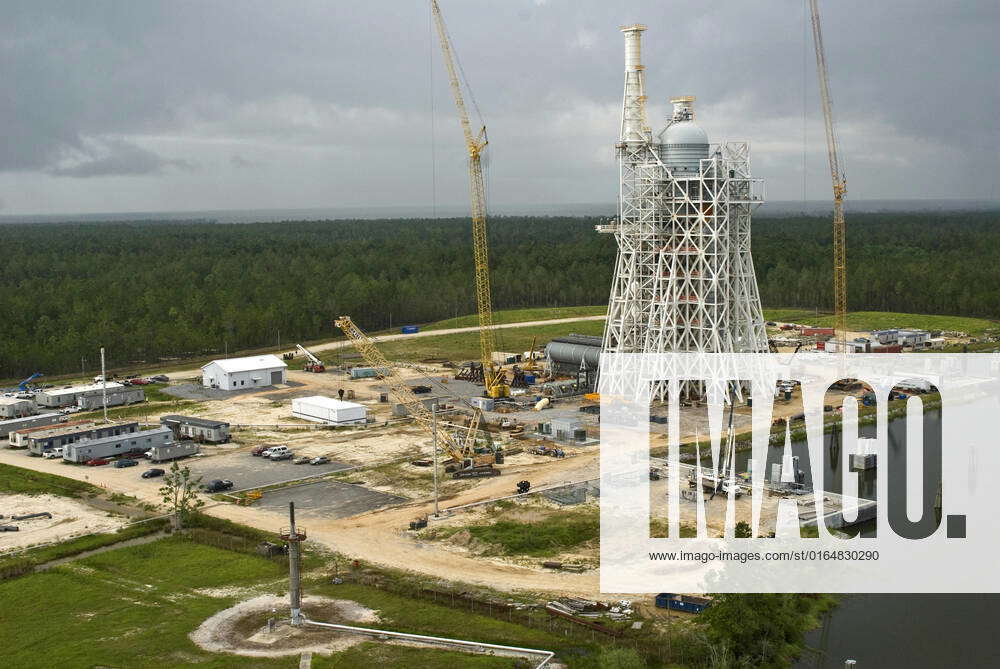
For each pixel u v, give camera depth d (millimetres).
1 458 164750
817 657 90625
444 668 87500
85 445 160000
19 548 119438
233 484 146375
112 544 121188
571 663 88125
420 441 173375
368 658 89875
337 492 142250
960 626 97000
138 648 92062
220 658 90000
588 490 139000
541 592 104125
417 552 117000
